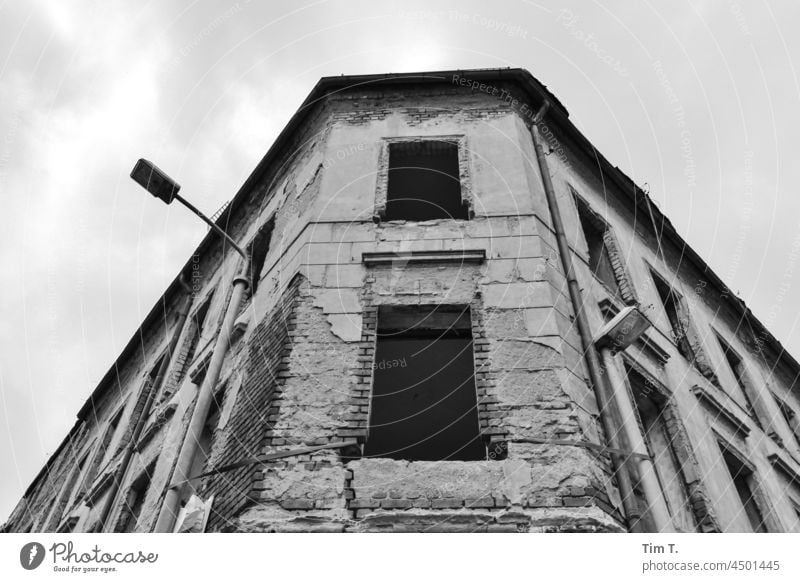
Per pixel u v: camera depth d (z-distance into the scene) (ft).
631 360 29.04
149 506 30.53
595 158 38.83
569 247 30.53
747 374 43.75
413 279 26.58
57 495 55.72
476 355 23.81
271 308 28.32
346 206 29.96
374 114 35.19
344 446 21.33
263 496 20.26
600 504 20.11
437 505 19.76
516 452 20.99
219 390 29.48
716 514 27.14
